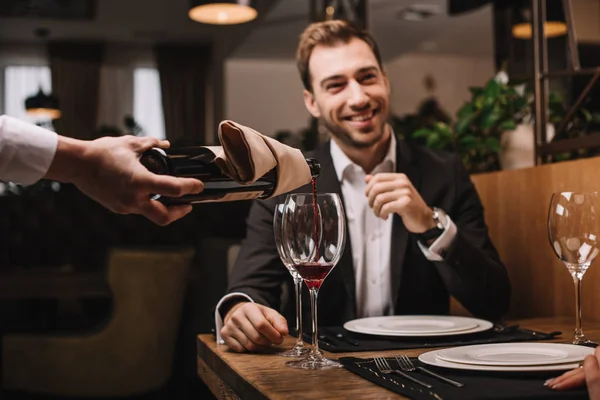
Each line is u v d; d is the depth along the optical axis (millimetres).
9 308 4664
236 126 899
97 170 862
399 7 6250
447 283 1583
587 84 1961
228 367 1074
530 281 1869
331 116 1828
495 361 895
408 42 7621
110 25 8359
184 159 933
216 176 948
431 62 9016
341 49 1814
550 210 1207
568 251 1171
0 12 7652
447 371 915
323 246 1044
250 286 1575
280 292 1656
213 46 9352
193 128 9391
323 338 1260
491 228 2082
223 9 4852
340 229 1053
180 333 3930
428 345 1163
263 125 8805
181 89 9375
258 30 7203
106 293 3748
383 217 1478
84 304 4945
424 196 1814
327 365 1023
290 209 1053
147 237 5613
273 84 8836
